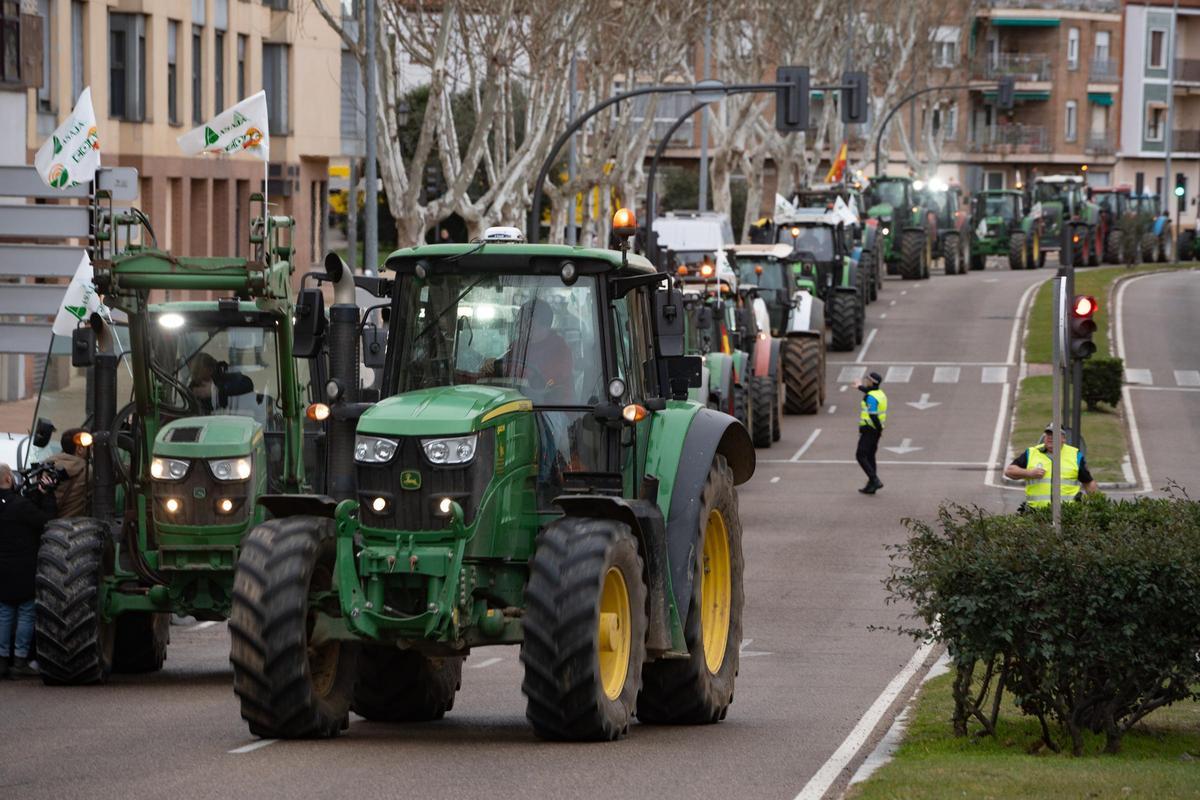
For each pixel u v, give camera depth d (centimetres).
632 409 3847
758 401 11712
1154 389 14412
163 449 4741
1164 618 3775
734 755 3694
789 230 16600
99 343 5053
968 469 10994
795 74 11350
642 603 3784
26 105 11462
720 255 11331
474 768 3425
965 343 16800
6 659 4938
